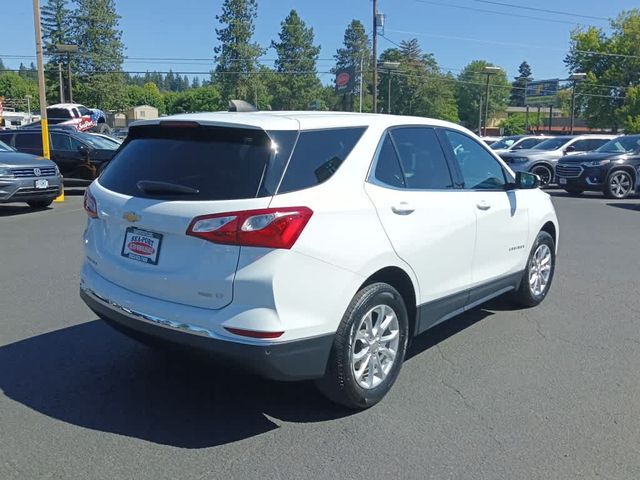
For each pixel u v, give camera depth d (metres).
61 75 57.94
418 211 4.18
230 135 3.66
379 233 3.84
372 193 3.88
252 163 3.50
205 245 3.42
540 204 6.04
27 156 13.09
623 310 6.21
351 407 3.91
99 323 5.58
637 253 9.14
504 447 3.50
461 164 4.93
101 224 4.10
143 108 109.44
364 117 4.17
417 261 4.18
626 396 4.18
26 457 3.35
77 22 61.44
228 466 3.29
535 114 119.94
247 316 3.32
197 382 4.37
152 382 4.36
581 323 5.79
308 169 3.60
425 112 89.56
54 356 4.80
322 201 3.54
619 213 13.89
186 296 3.50
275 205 3.35
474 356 4.92
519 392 4.23
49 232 10.41
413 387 4.31
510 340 5.30
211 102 115.19
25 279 7.11
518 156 20.47
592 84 61.81
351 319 3.68
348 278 3.63
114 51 63.16
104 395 4.14
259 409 3.97
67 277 7.23
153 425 3.74
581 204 15.84
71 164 17.30
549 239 6.28
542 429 3.71
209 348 3.41
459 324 5.75
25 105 105.31
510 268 5.56
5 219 12.02
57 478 3.16
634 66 60.16
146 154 3.98
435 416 3.88
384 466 3.30
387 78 88.69
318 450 3.46
